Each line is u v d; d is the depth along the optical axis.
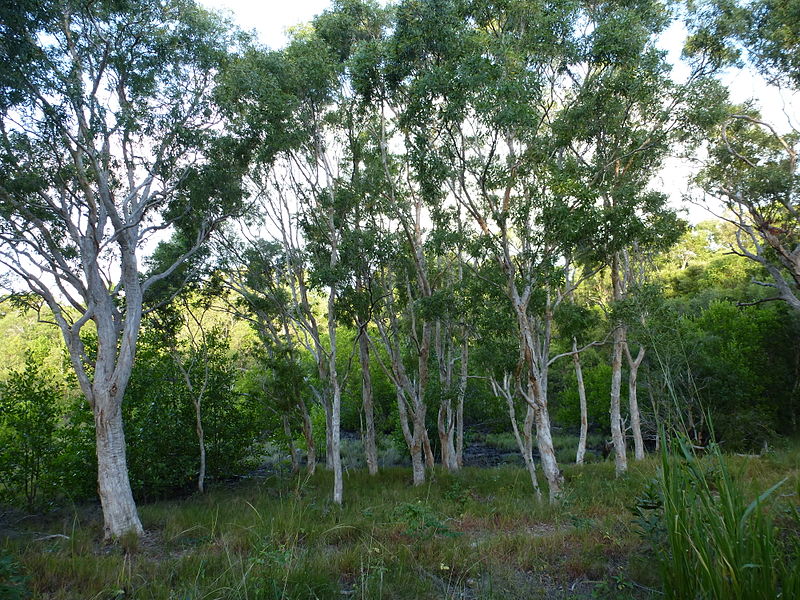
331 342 14.37
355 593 6.17
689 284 37.62
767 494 3.74
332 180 16.16
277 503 13.07
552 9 12.53
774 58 16.62
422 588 6.34
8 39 9.91
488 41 11.62
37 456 13.44
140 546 9.92
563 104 14.56
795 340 23.77
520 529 9.79
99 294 11.78
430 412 25.03
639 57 12.56
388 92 14.08
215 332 17.94
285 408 17.27
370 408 19.72
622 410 25.81
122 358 11.65
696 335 22.80
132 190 12.84
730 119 18.41
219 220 14.13
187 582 6.81
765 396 23.39
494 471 18.98
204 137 12.92
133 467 14.48
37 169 11.48
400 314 21.03
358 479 17.78
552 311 14.44
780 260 19.19
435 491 14.66
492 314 14.39
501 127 11.62
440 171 12.50
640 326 13.95
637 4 14.01
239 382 20.78
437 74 11.52
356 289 15.48
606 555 7.44
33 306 13.05
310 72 14.61
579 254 13.32
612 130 14.02
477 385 25.31
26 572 7.43
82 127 11.50
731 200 19.23
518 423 28.61
